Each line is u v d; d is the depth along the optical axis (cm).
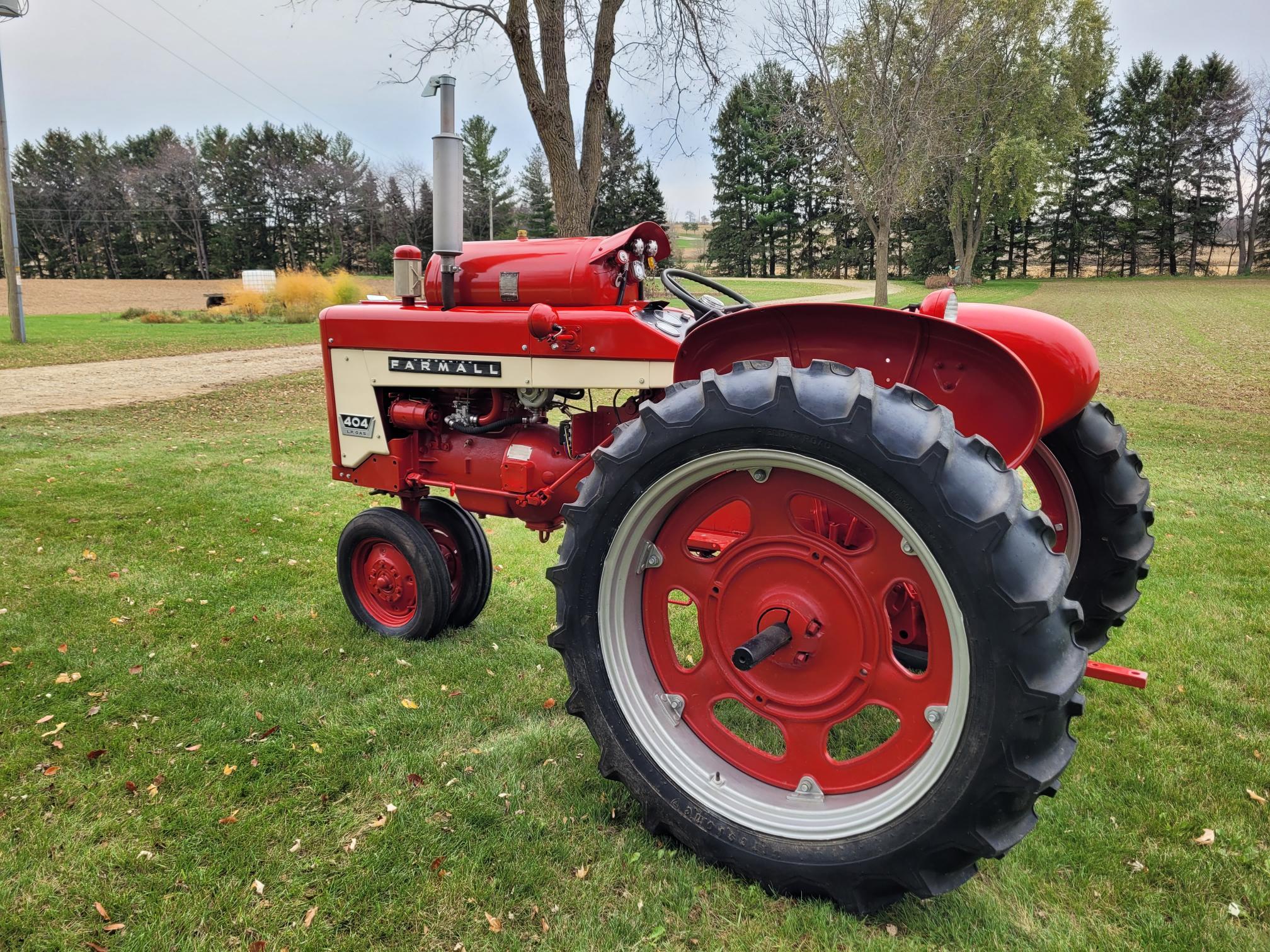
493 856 197
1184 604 370
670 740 204
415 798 221
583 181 991
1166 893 189
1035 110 3331
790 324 194
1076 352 219
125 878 188
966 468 159
